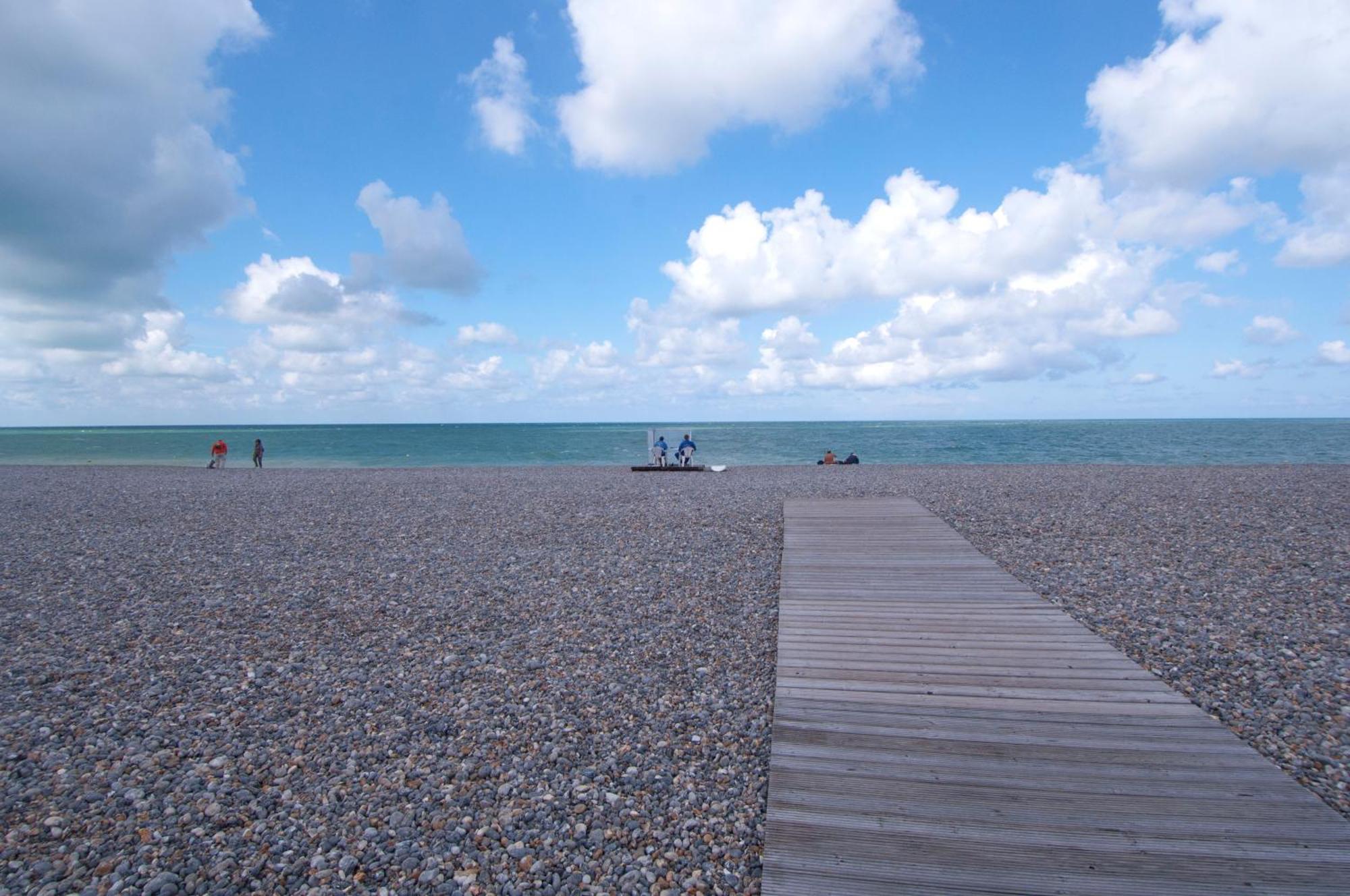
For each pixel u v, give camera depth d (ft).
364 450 175.83
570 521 40.63
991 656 17.13
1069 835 9.94
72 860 10.45
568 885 9.73
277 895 9.68
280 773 12.93
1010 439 191.72
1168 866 9.27
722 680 16.87
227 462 130.31
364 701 16.11
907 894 8.91
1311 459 106.83
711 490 55.16
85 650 19.72
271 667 18.29
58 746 14.03
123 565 30.63
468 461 135.13
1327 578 24.00
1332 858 9.37
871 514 37.96
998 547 30.09
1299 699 14.69
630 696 16.10
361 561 30.94
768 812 10.71
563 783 12.39
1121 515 37.27
